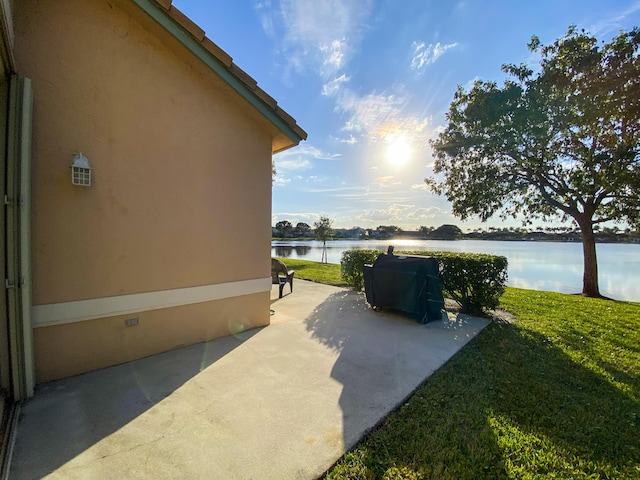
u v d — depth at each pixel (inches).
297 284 352.2
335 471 75.1
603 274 696.4
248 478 72.2
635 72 285.0
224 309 168.1
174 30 130.5
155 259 140.6
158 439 85.0
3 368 99.0
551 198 482.0
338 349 154.3
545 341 175.0
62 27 114.1
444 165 512.4
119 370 125.9
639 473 78.0
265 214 185.5
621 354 157.4
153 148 138.3
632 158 331.3
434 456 81.3
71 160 116.4
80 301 120.4
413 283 203.6
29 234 103.0
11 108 96.3
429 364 139.3
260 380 120.3
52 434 85.7
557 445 87.1
